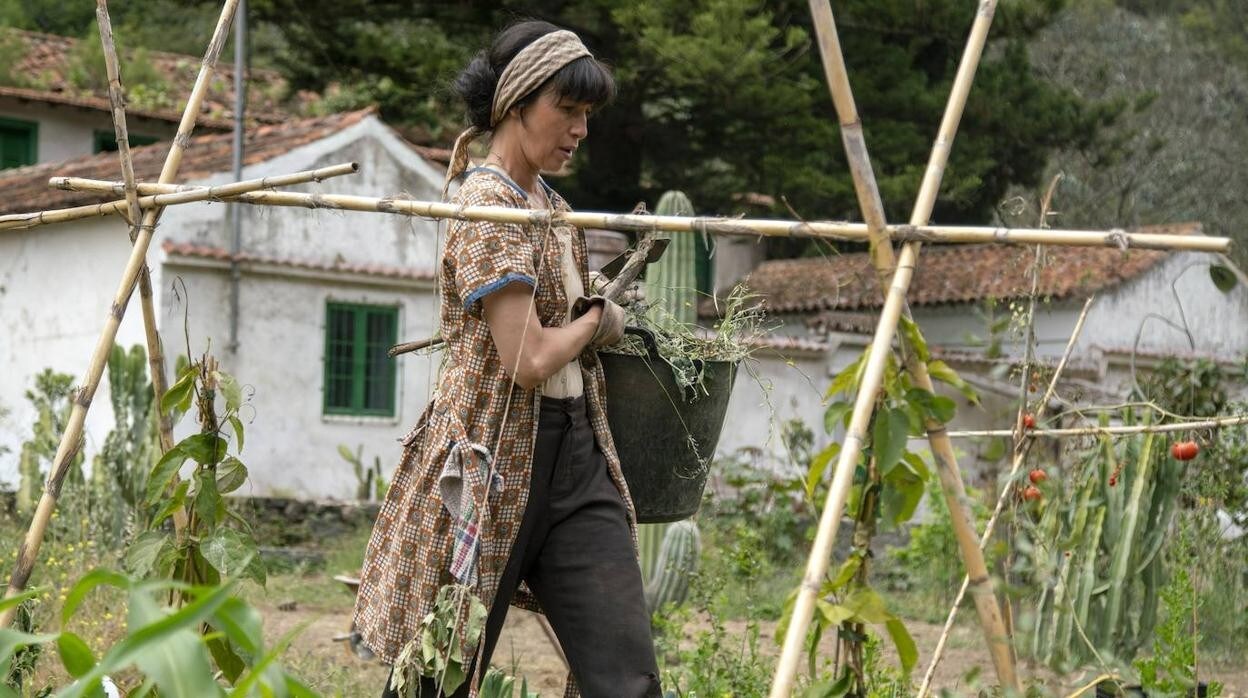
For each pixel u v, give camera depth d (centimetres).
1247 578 745
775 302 1866
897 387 257
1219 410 721
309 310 1379
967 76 250
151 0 2534
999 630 262
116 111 345
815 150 1673
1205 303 1888
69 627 598
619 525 313
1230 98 3050
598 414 322
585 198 1806
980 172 1714
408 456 323
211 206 1314
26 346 1416
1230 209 2948
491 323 300
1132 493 596
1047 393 385
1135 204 2941
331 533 1276
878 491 267
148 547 344
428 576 306
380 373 1432
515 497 305
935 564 1032
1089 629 579
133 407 1027
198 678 182
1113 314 1794
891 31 1723
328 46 1725
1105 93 2939
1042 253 386
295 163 1368
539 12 1620
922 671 667
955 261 1877
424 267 1446
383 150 1423
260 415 1352
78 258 1360
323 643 705
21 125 1995
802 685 497
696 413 341
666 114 1731
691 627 776
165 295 1284
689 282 781
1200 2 3231
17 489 1370
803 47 1591
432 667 300
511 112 317
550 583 312
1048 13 1716
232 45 2956
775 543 1185
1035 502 451
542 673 654
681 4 1498
